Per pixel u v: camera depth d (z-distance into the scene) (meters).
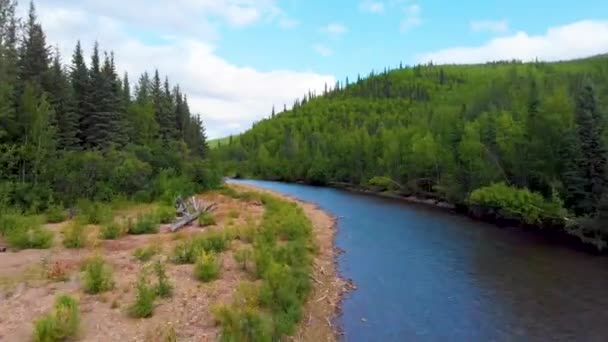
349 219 40.59
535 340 14.23
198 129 93.19
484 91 79.38
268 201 43.66
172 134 73.81
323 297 18.06
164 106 74.00
